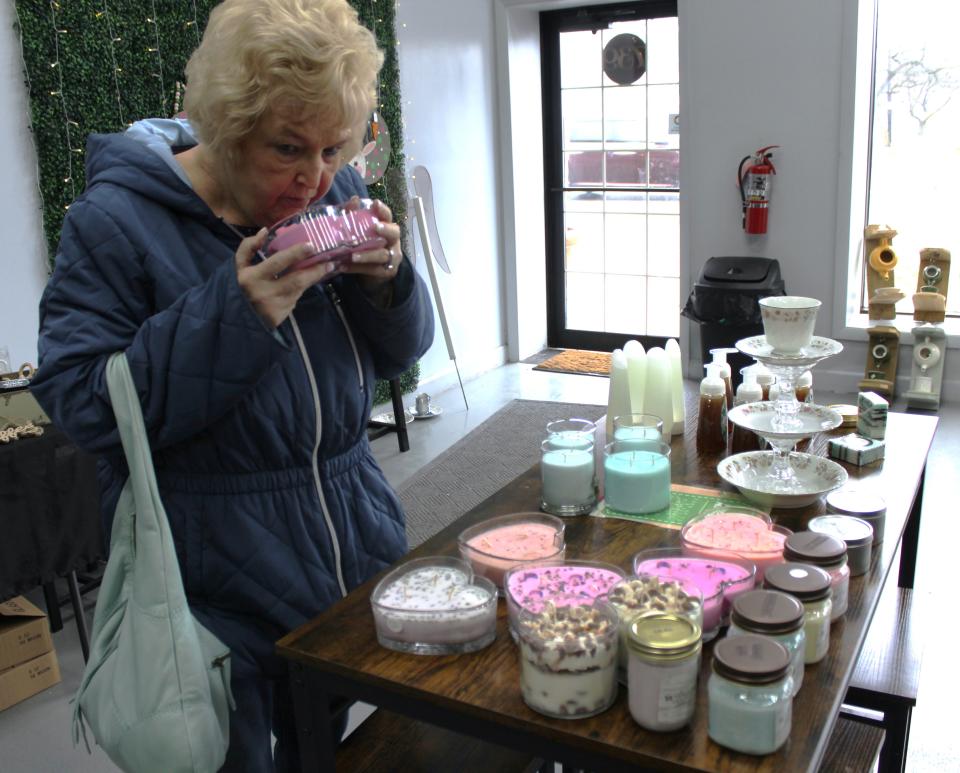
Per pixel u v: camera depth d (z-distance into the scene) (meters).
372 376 1.49
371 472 1.51
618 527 1.53
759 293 4.62
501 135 5.74
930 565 3.08
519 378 5.74
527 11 5.67
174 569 1.26
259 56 1.08
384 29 4.61
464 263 5.59
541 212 6.12
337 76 1.11
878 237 4.72
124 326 1.25
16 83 3.17
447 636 1.18
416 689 1.12
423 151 5.09
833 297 4.93
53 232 3.32
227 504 1.35
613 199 5.91
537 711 1.05
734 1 4.79
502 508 1.64
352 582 1.45
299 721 1.26
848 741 1.57
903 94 4.81
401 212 4.75
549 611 1.09
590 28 5.63
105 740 1.28
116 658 1.29
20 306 3.29
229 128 1.13
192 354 1.16
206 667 1.29
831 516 1.42
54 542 2.66
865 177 4.93
